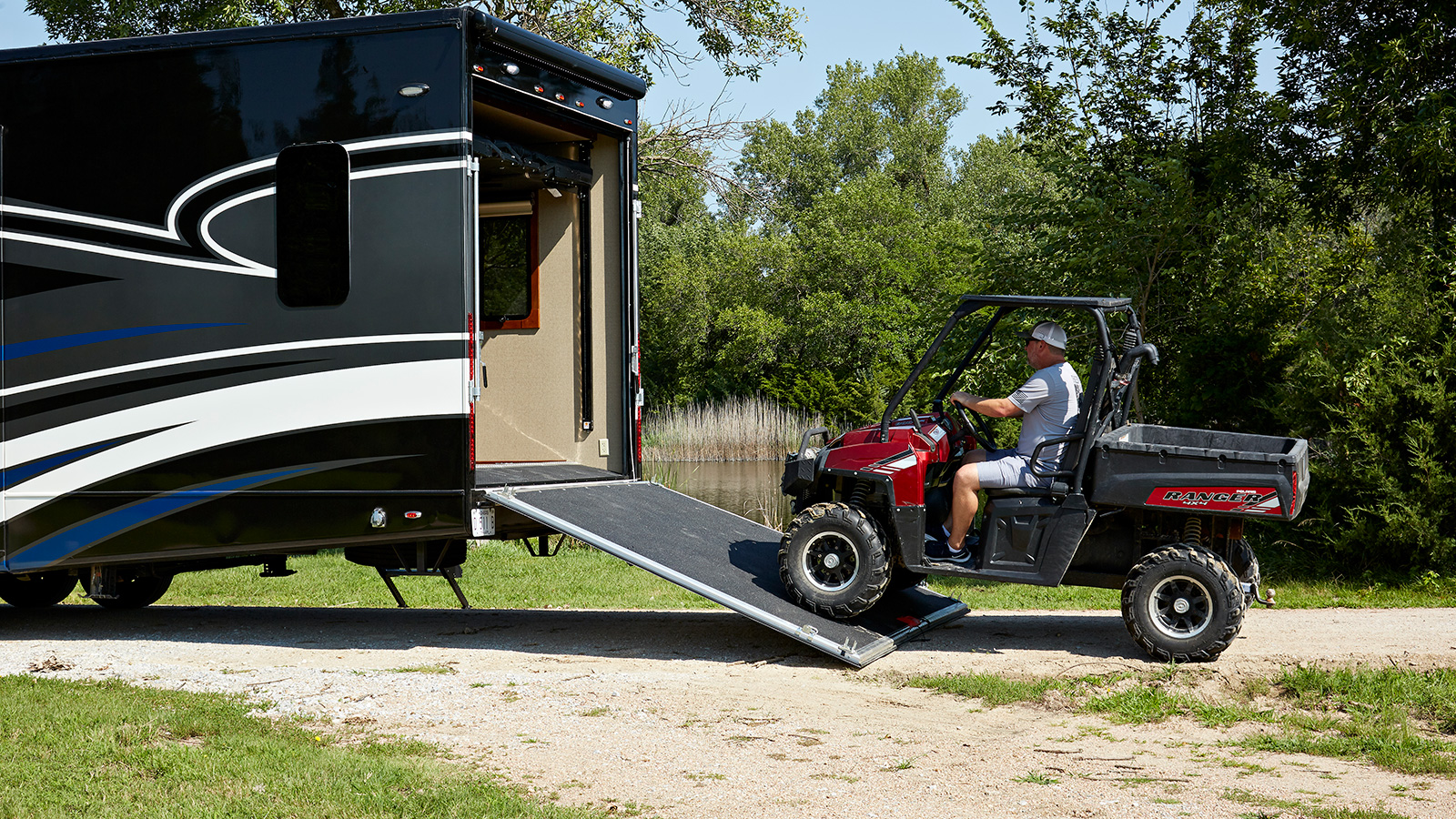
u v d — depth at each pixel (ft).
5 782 13.65
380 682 19.65
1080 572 21.91
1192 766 15.31
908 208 133.49
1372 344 33.45
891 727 17.21
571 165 24.98
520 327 26.43
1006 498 21.03
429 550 21.93
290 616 27.53
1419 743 16.28
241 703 18.01
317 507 21.04
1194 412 38.68
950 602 26.17
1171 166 38.04
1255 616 26.02
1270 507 19.69
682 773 14.76
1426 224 37.63
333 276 20.93
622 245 25.55
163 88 21.68
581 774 14.65
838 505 21.63
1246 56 41.50
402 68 20.74
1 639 24.20
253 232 21.29
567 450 26.11
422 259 20.63
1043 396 21.02
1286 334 38.65
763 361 126.41
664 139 54.95
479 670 20.85
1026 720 17.90
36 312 22.17
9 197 22.25
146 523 21.79
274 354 21.20
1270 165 40.29
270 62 21.25
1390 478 31.86
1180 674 19.70
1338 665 20.02
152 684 19.33
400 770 14.21
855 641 20.89
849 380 116.47
